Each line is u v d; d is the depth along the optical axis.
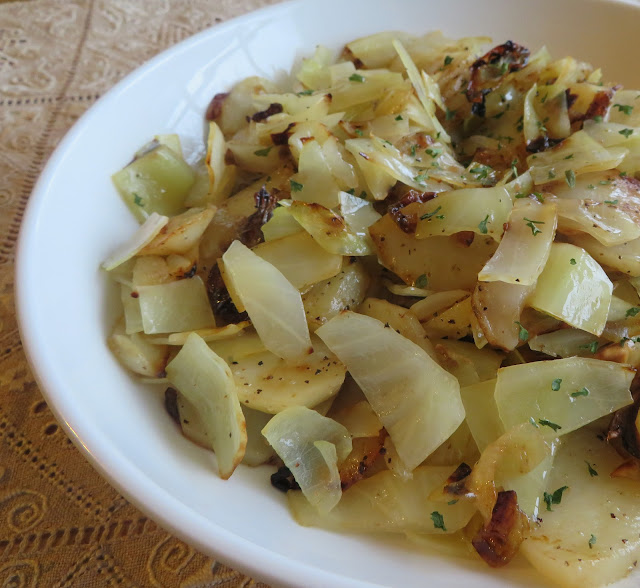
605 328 0.20
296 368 0.20
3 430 0.23
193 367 0.20
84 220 0.21
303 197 0.22
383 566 0.17
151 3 0.38
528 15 0.29
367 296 0.21
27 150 0.31
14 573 0.20
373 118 0.25
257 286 0.20
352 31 0.29
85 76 0.34
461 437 0.19
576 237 0.20
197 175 0.25
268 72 0.28
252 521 0.17
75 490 0.22
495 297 0.19
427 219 0.21
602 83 0.28
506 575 0.17
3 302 0.26
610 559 0.17
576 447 0.19
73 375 0.18
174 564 0.20
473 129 0.26
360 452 0.19
